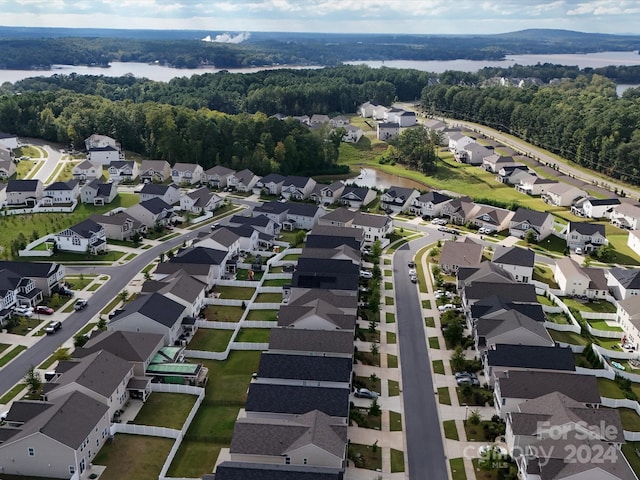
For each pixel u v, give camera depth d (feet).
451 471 192.95
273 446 185.47
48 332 273.33
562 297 338.95
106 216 411.54
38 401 206.28
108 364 224.33
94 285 329.31
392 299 320.91
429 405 228.02
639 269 353.92
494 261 356.18
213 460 194.70
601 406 228.22
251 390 210.59
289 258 374.22
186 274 311.06
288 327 264.11
